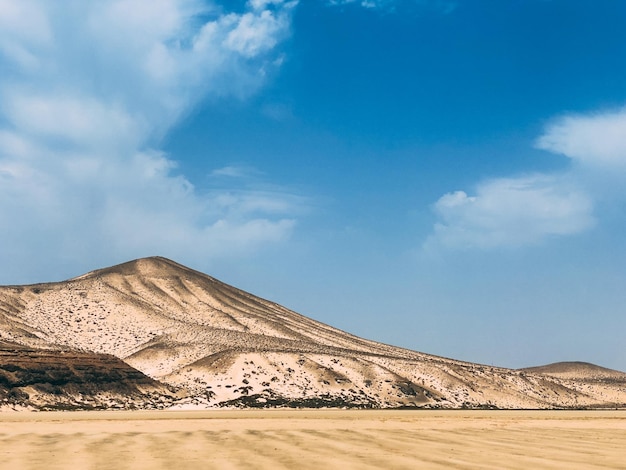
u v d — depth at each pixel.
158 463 36.69
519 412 139.12
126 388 156.50
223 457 39.25
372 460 38.69
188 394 170.38
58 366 148.62
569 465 37.81
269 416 97.75
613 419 99.00
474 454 42.28
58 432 56.47
